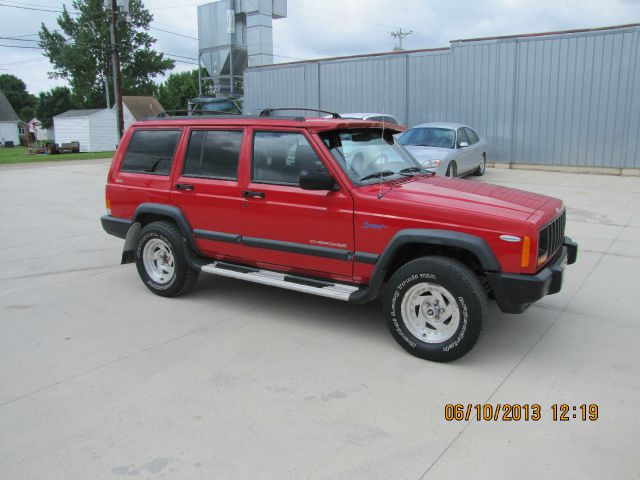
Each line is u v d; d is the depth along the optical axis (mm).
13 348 4594
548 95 16312
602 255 7254
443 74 18125
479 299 3975
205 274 6738
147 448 3178
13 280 6633
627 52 14906
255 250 5121
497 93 17188
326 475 2916
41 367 4230
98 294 6023
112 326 5059
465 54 17531
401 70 18969
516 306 4031
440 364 4203
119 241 8719
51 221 10430
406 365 4195
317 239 4691
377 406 3602
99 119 46812
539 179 14570
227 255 5363
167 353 4457
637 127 15086
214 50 36188
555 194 12008
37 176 18938
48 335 4867
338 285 4707
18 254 7945
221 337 4770
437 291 4160
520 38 16438
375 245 4406
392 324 4375
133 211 5965
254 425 3395
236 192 5109
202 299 5781
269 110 5359
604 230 8617
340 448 3154
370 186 4598
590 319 5094
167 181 5629
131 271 6957
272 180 4934
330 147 4664
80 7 60906
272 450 3141
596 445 3162
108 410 3594
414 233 4164
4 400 3740
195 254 5645
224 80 36219
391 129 5363
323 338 4730
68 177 18469
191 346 4590
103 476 2934
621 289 5926
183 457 3088
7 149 54875
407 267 4227
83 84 62125
